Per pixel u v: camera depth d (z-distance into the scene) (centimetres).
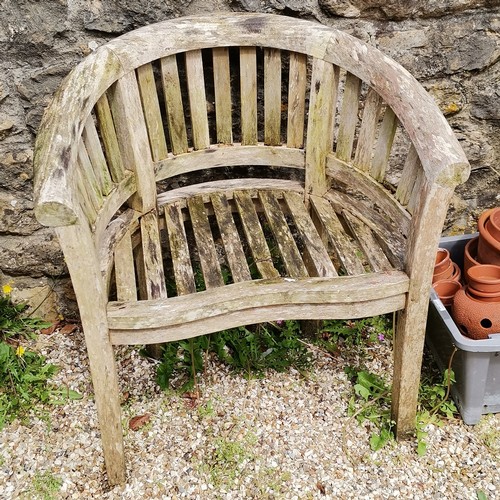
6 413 181
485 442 175
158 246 162
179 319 138
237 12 171
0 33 167
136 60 156
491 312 172
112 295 204
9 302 206
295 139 179
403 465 168
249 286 144
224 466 168
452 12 181
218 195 182
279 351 195
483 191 218
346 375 193
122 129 160
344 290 144
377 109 159
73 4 167
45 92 178
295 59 168
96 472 167
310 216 186
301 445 173
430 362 196
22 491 163
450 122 203
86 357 200
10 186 190
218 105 175
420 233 138
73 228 120
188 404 185
